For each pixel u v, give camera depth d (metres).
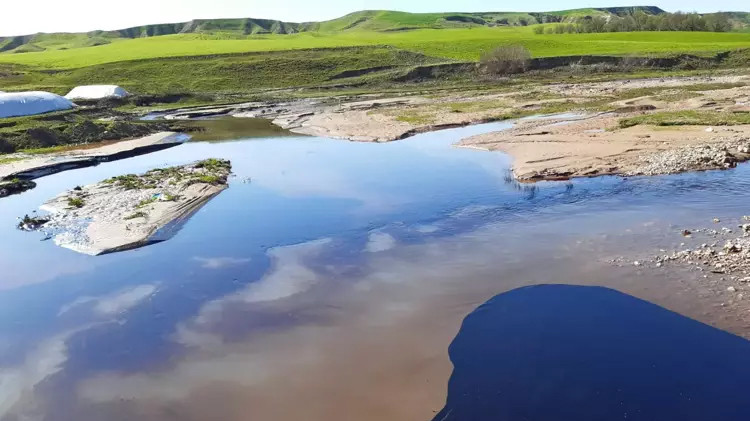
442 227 20.52
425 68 78.69
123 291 16.50
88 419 11.09
